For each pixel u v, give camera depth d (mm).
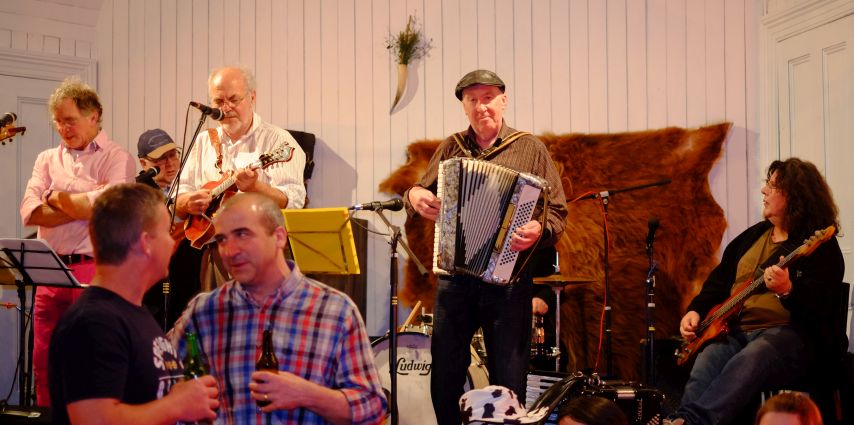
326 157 5594
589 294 5031
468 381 4090
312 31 5656
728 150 4906
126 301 1990
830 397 3715
